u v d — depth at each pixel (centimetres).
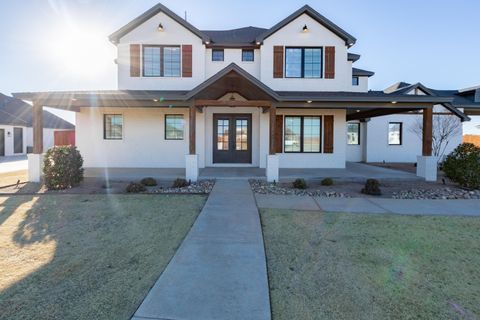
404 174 1016
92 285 281
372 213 552
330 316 235
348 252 367
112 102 948
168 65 1191
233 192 728
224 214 531
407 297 264
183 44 1180
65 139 1675
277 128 1208
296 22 1183
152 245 387
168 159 1227
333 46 1180
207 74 1221
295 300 258
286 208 586
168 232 439
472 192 764
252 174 998
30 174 890
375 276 304
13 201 634
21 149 2217
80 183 860
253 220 495
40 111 927
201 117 1202
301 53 1189
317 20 1180
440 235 431
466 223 490
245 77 858
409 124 1630
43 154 880
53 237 418
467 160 809
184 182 829
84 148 1219
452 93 1856
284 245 391
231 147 1248
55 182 772
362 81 1602
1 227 462
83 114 1214
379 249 377
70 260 339
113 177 925
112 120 1230
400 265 330
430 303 255
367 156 1644
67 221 493
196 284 280
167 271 307
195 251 362
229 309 239
